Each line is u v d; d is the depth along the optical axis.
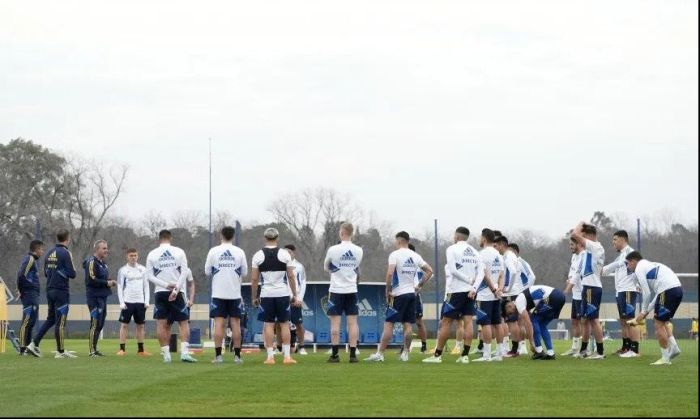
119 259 50.06
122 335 19.09
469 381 11.52
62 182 50.47
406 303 15.85
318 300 21.94
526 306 16.53
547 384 11.13
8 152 49.94
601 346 16.59
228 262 15.47
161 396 9.88
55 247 17.94
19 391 10.45
